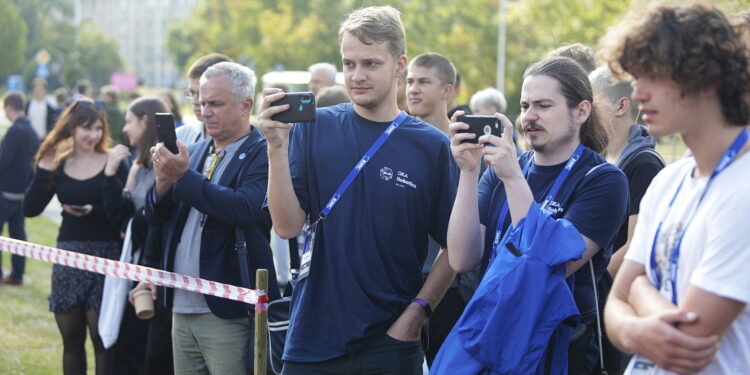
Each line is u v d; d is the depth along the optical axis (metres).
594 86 3.82
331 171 3.31
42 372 5.91
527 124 3.03
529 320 2.66
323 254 3.30
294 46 43.62
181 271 4.17
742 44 1.98
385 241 3.28
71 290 5.12
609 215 2.91
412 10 33.09
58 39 89.44
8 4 51.31
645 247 2.22
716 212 1.96
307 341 3.28
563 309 2.68
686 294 1.97
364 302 3.24
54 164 5.25
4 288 8.72
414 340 3.33
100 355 5.18
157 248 4.40
